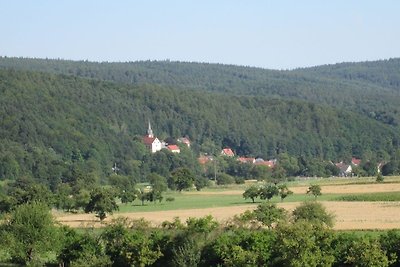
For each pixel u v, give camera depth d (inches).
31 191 7731.3
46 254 4456.2
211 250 3969.0
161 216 6668.3
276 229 4023.1
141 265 4020.7
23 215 4338.1
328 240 3853.3
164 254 4072.3
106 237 4217.5
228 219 5182.1
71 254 4188.0
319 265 3686.0
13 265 4252.0
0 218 4874.5
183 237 4077.3
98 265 4001.0
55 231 4375.0
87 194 7805.1
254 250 3880.4
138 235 4163.4
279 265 3804.1
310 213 5093.5
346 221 5831.7
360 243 3750.0
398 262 3823.8
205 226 4143.7
